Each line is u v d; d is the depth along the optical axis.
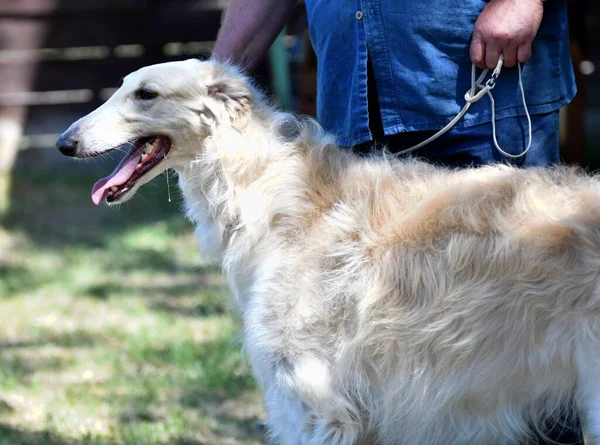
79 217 8.97
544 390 2.87
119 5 10.63
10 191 9.77
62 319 6.20
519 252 2.83
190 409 4.63
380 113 3.33
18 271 7.29
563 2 3.28
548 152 3.33
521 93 3.20
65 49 10.66
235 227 3.19
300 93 7.63
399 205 3.05
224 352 5.38
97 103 10.84
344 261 3.03
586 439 3.18
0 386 4.92
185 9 10.77
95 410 4.62
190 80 3.20
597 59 10.49
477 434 2.99
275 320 3.07
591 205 2.89
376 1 3.22
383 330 2.98
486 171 3.08
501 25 3.07
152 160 3.28
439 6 3.15
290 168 3.17
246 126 3.18
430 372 2.96
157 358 5.39
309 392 3.04
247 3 3.58
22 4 10.46
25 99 10.66
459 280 2.89
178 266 7.46
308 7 3.54
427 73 3.19
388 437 3.12
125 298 6.62
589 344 2.75
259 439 4.27
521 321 2.83
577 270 2.78
